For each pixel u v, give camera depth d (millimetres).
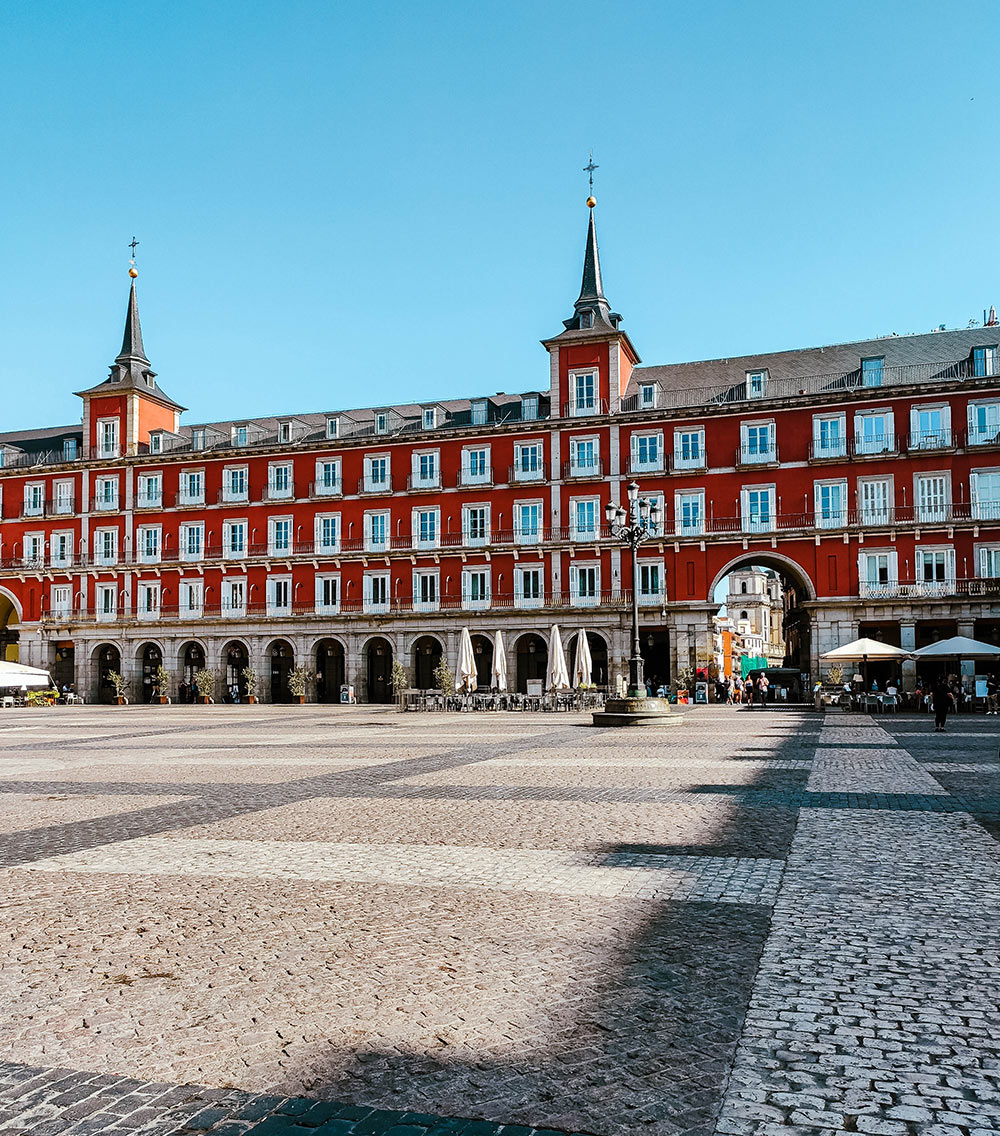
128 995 5699
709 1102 4305
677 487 51219
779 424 49656
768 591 114625
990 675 44656
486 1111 4262
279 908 7562
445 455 56094
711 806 12297
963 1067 4609
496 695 43406
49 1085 4570
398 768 17641
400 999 5539
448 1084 4512
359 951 6426
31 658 63188
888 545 47312
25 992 5773
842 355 52438
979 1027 5066
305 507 58625
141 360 65688
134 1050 4938
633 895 7770
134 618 61125
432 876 8555
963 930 6758
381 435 56938
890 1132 4027
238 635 58844
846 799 12859
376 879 8484
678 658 50188
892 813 11664
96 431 64125
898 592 46875
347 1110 4289
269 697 58562
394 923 7074
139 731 31266
